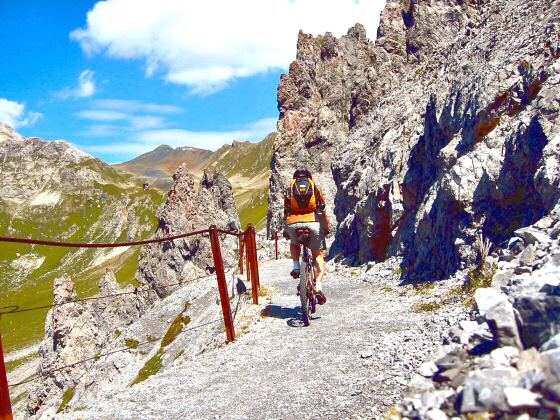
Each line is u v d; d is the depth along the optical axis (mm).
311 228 11523
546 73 14133
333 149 67062
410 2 71875
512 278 8008
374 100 66562
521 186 13164
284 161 67875
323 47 73125
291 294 18203
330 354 9492
